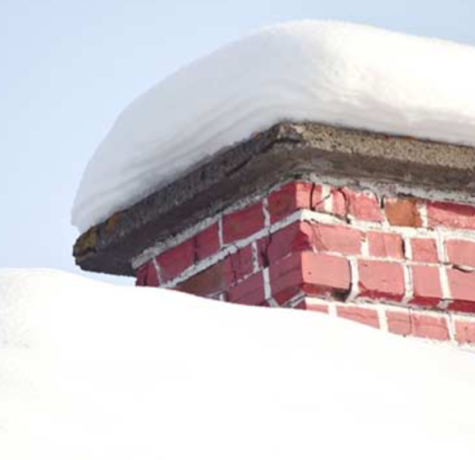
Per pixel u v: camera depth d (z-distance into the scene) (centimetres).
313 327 538
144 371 454
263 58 672
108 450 400
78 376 436
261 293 685
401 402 503
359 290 673
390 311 679
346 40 675
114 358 456
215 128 690
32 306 466
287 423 452
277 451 434
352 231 682
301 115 664
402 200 699
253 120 673
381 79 673
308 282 664
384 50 682
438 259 695
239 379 473
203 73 697
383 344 548
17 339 448
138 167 730
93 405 421
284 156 668
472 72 702
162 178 723
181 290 736
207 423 436
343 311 670
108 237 756
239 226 705
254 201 699
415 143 686
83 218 770
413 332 680
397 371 530
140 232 744
